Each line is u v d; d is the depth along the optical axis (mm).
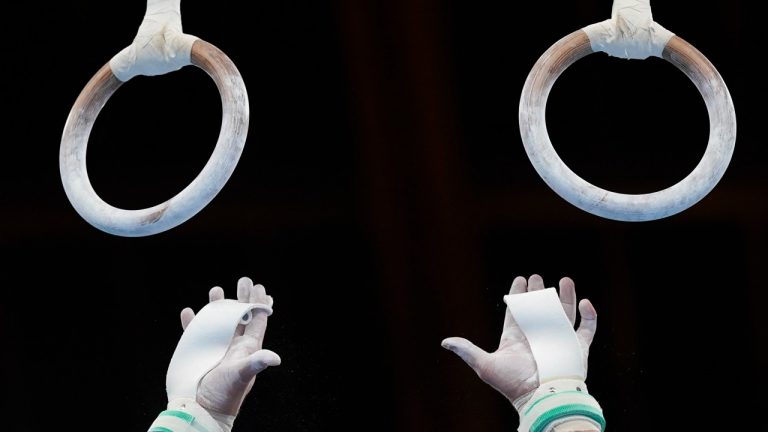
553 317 6031
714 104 5797
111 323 9492
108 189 9352
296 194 9398
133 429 9438
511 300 6121
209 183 5758
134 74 6098
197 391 5945
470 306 9195
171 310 9484
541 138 5750
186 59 5984
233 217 9461
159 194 9375
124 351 9492
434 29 9031
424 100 9141
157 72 6082
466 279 9219
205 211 9461
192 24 9078
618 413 9078
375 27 9039
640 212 5699
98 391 9469
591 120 9180
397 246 9289
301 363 9242
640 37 5875
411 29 9039
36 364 9469
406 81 9109
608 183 9211
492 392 9094
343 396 9203
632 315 9102
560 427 5715
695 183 5715
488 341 9148
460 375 9125
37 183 9398
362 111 9164
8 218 9414
